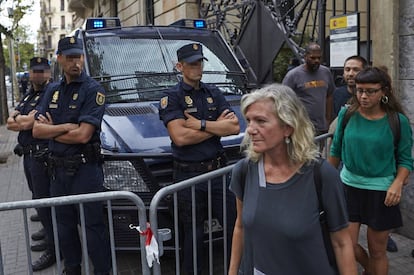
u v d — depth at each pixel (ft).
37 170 13.99
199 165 11.14
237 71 17.28
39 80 14.70
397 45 14.55
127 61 16.24
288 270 6.54
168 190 8.92
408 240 14.74
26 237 8.61
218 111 11.55
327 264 6.53
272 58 23.41
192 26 18.84
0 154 33.45
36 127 11.40
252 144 6.61
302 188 6.46
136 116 13.46
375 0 15.19
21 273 14.11
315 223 6.38
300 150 6.43
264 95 6.47
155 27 18.21
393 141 10.02
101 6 66.49
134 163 11.86
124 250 12.09
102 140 12.34
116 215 11.91
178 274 9.72
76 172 11.47
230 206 11.43
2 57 51.70
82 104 11.48
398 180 10.02
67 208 11.72
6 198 22.59
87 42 16.69
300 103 6.56
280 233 6.41
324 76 16.79
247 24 25.18
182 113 11.25
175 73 15.98
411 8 14.03
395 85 14.57
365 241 14.89
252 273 7.04
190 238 11.32
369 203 10.36
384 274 10.71
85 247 9.04
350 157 10.41
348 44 15.90
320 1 18.40
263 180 6.71
